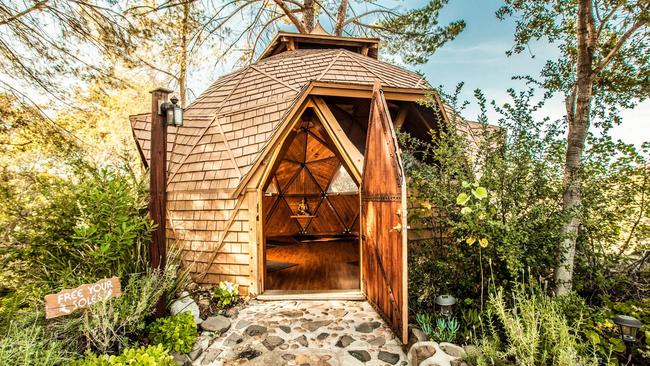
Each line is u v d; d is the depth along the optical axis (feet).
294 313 15.25
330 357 11.52
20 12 21.16
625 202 14.02
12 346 8.71
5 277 13.07
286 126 19.12
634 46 14.55
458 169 13.87
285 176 35.58
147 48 32.17
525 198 13.26
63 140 27.30
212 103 25.25
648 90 14.49
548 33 16.88
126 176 16.92
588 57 13.56
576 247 14.56
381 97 14.75
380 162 14.75
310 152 34.27
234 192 17.98
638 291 13.26
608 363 9.16
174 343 11.39
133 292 11.96
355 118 25.73
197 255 19.22
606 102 15.90
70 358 9.21
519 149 13.19
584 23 13.53
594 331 10.77
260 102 22.34
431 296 13.88
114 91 29.53
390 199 13.32
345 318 14.64
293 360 11.35
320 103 20.38
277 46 33.88
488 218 12.12
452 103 14.52
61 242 12.95
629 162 13.39
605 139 13.70
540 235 12.19
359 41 31.86
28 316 10.34
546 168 13.48
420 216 15.37
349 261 26.14
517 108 13.57
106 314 10.48
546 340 10.06
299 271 23.09
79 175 15.06
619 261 14.66
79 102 28.91
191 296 16.63
